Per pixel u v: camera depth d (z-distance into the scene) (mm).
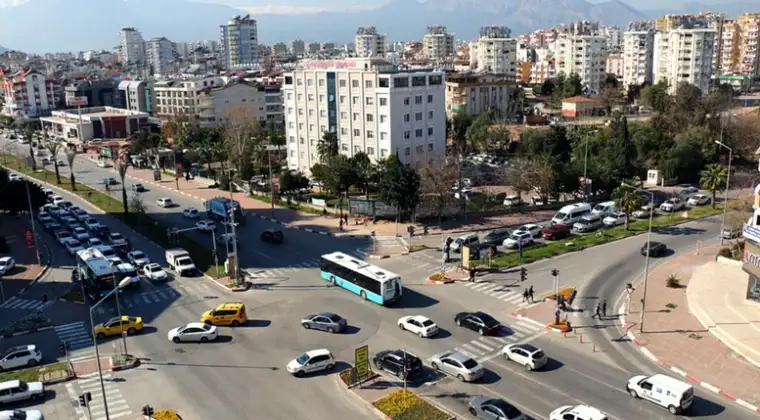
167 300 69750
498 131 165125
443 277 73562
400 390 47750
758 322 57938
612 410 44812
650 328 58906
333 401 47156
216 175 142375
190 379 51250
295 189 122562
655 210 106625
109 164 168000
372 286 66812
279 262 82562
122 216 110500
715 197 113750
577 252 83875
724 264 75625
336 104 133375
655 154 135625
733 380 48688
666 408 44625
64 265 84938
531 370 51031
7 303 71125
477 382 49375
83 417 45969
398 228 97750
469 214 105062
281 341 58125
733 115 165125
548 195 112062
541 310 63844
